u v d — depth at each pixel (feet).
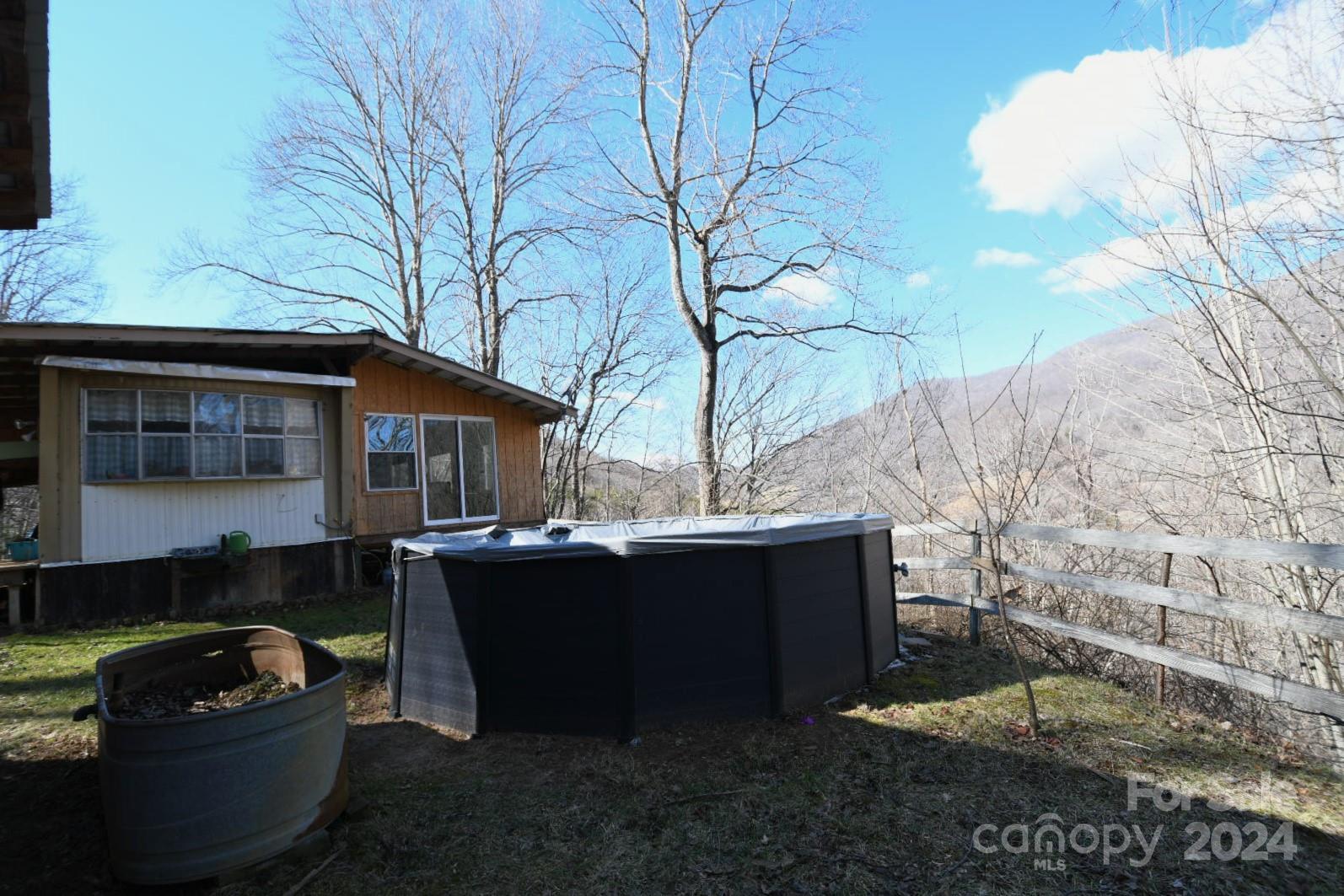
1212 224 16.60
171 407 24.70
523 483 38.83
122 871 8.10
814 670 13.83
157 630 21.57
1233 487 19.44
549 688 12.53
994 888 8.04
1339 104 14.38
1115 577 21.06
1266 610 11.43
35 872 8.70
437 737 12.84
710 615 12.84
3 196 10.76
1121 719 13.19
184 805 8.07
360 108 61.05
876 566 16.19
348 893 8.18
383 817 9.91
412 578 14.30
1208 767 11.12
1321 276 15.80
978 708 13.71
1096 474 25.41
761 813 9.78
